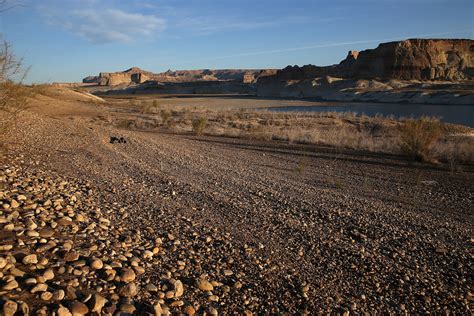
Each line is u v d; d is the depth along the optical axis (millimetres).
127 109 54625
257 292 4281
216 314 3664
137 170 10422
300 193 9570
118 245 4562
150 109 54000
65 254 3846
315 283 4703
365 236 6609
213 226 6301
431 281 5117
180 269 4391
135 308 3316
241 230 6297
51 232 4359
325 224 7078
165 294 3719
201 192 8617
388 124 33438
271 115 47281
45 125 15305
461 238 6953
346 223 7227
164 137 20531
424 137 16984
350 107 108938
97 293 3336
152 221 6023
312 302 4238
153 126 32219
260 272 4770
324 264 5309
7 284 3080
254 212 7395
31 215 4793
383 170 14211
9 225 4246
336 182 11445
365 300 4473
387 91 151875
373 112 86438
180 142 19000
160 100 129625
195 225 6164
